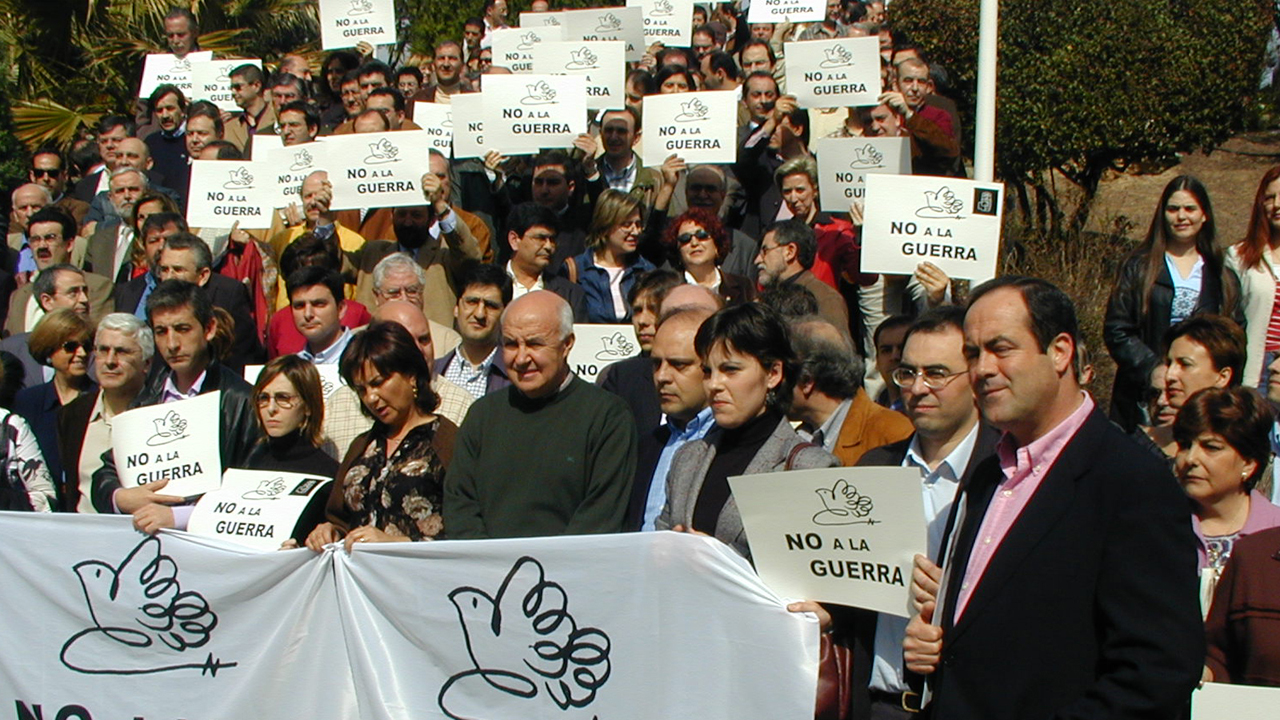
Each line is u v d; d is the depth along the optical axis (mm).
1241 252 6336
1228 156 14602
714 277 7059
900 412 4887
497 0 14227
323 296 6492
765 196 8953
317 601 4504
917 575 3469
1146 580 2988
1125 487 3057
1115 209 13000
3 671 4820
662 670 4008
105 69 14992
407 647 4371
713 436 4203
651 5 12344
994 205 6301
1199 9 11047
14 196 9648
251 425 5500
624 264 7484
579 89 8633
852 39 9086
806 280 6668
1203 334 5168
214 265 8242
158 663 4691
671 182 8242
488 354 6465
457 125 8867
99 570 4742
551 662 4184
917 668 3365
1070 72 10875
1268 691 3668
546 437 4535
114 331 5723
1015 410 3143
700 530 4059
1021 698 3084
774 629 3781
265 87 12578
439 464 4730
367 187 7895
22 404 6520
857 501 3590
